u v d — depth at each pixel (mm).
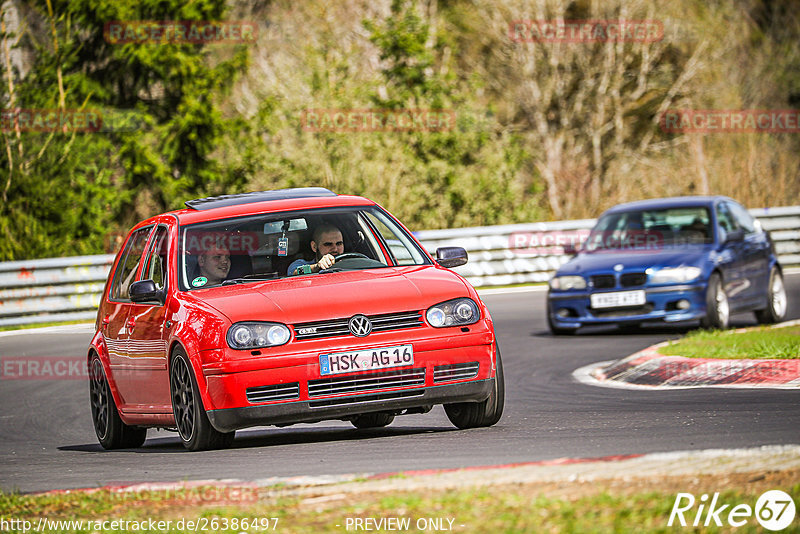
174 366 29438
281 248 32531
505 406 36656
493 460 24453
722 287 56188
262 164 108250
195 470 26281
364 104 112812
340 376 27516
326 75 112500
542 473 21250
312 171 106125
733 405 32094
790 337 45500
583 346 53469
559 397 38250
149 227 34812
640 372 41781
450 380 28406
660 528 17250
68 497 23234
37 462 31828
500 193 111312
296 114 109938
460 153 113875
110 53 111250
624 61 150125
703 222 58875
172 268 31344
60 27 107250
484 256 87312
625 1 146000
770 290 60906
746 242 59656
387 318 28156
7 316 74375
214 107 109375
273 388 27500
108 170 105500
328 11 139000
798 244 93500
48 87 103812
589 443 26062
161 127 109375
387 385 27828
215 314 28375
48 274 76062
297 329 27719
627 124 153375
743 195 124312
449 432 30016
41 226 98500
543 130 146250
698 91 150125
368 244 33750
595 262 57875
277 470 25203
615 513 18141
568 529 17281
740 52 151250
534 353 52375
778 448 22141
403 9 127250
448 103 116188
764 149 125562
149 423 32656
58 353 59656
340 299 28328
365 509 19594
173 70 109062
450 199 109000
